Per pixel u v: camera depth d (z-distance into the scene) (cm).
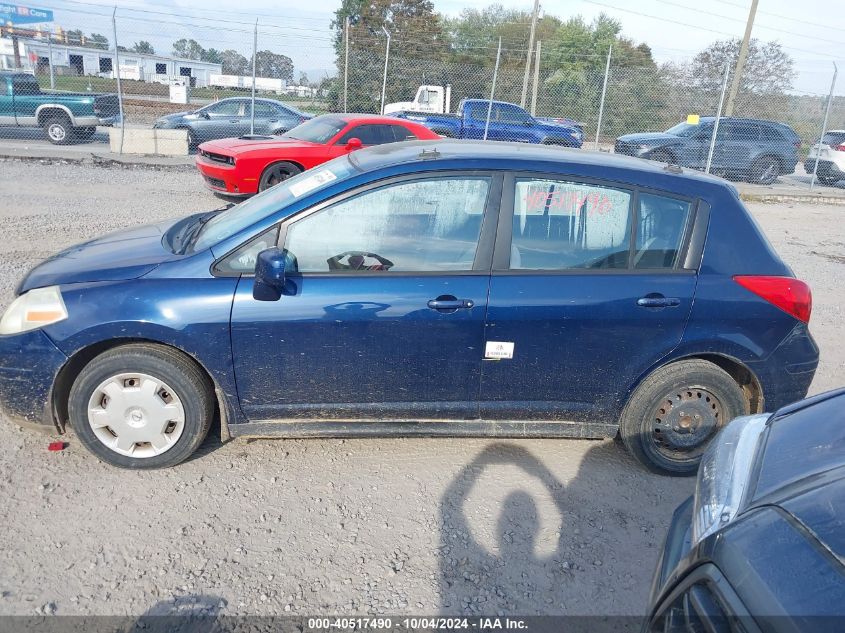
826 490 172
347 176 331
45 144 1557
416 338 323
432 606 263
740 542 159
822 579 142
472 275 326
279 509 314
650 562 296
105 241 378
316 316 316
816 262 914
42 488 317
